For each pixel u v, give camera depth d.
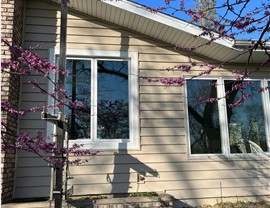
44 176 5.61
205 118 6.50
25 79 5.82
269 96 6.77
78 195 5.69
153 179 6.02
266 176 6.45
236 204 6.00
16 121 5.47
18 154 5.61
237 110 6.66
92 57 6.22
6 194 5.01
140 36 6.46
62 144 3.83
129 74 6.31
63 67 4.07
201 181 6.19
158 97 6.34
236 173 6.36
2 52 4.62
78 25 6.24
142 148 6.09
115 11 5.98
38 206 4.71
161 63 6.46
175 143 6.23
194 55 6.63
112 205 4.93
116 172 5.90
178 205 6.01
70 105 3.75
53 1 6.16
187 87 6.53
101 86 6.18
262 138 6.64
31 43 6.00
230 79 6.68
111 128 6.06
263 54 6.28
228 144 6.44
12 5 5.27
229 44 6.08
